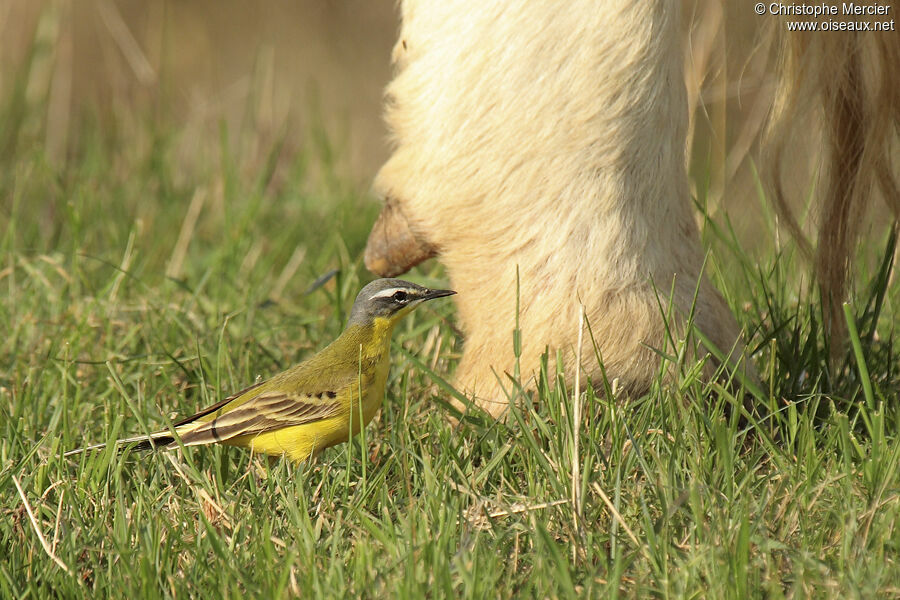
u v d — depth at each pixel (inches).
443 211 342.6
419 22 339.0
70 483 332.5
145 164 737.0
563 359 337.4
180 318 489.7
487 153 330.3
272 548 294.4
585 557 290.5
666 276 338.0
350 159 850.8
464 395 360.2
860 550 278.5
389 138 363.9
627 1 319.0
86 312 468.1
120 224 649.0
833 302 374.6
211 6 1106.7
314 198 698.8
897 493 299.6
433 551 274.4
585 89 322.0
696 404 334.6
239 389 423.8
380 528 312.0
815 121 358.9
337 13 1160.2
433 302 492.7
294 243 631.8
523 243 335.0
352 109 1056.8
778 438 358.6
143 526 309.4
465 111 329.4
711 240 487.8
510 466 342.3
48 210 685.9
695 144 564.1
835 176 358.3
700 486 309.0
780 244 428.5
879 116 338.6
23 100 773.3
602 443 343.9
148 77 820.6
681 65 334.6
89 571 301.4
